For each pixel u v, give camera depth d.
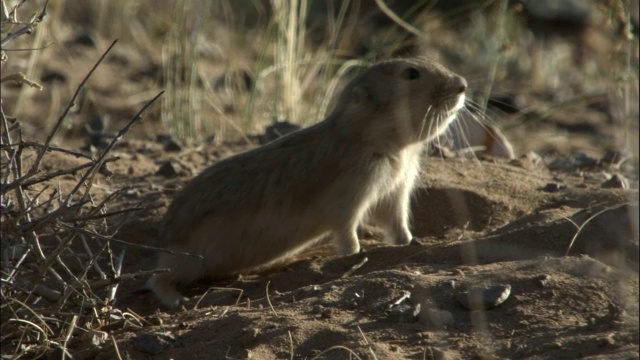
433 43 28.00
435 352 8.38
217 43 28.00
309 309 9.41
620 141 17.69
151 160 17.23
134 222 13.37
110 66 26.92
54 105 23.83
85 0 31.36
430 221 13.42
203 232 11.99
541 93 27.55
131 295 11.74
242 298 11.19
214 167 12.48
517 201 13.32
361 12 31.31
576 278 9.59
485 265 10.30
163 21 29.33
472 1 29.56
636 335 8.30
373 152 12.39
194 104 22.41
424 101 12.40
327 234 12.71
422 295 9.45
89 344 9.38
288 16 22.17
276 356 8.55
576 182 14.35
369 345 8.53
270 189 12.10
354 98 12.34
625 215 10.92
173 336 9.16
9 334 9.43
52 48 26.69
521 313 9.03
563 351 8.22
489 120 18.25
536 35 31.78
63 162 16.23
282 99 21.58
